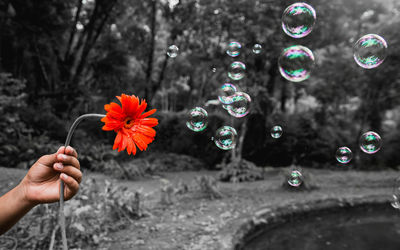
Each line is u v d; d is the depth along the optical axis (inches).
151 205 153.6
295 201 174.1
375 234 140.3
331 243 126.6
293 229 143.3
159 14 407.5
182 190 185.3
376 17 354.6
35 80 347.6
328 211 173.3
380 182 263.0
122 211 121.6
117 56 353.7
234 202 166.4
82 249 91.3
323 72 404.8
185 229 114.4
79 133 304.0
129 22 375.2
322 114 450.6
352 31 356.8
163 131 383.2
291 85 364.8
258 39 232.7
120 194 128.8
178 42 345.4
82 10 381.7
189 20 300.5
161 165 314.3
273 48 247.0
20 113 264.4
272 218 146.9
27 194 23.1
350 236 136.9
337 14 290.0
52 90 333.7
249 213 142.9
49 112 297.0
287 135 373.4
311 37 258.2
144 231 110.9
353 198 191.5
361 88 411.5
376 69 374.6
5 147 213.6
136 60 447.5
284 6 230.7
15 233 92.3
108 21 364.2
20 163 213.2
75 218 93.9
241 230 119.1
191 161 345.1
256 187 220.2
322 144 390.3
